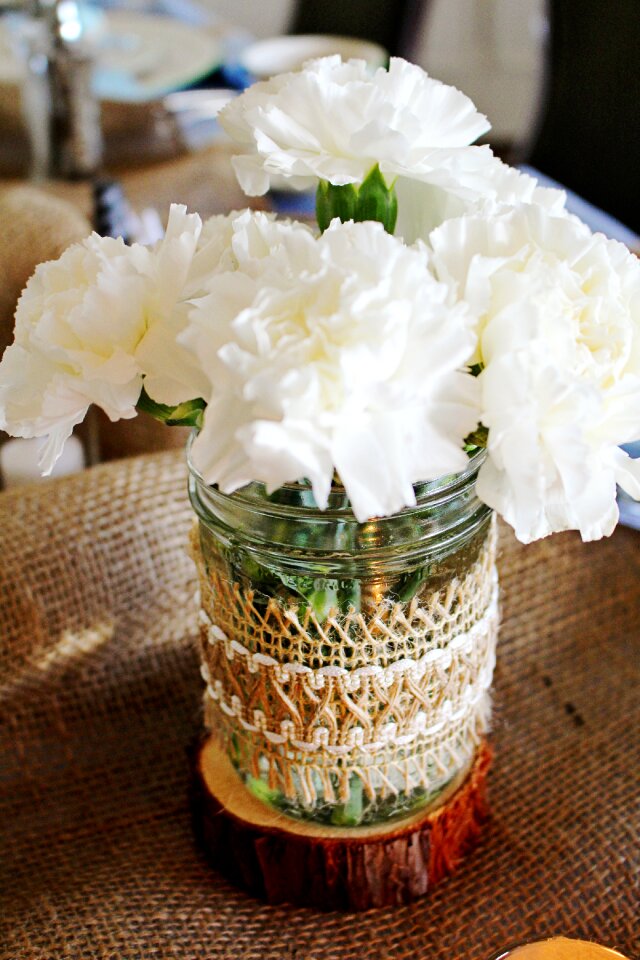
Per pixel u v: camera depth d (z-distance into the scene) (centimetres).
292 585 36
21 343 34
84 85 77
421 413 31
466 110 34
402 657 37
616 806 44
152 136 83
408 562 36
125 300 32
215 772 43
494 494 32
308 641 37
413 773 40
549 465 31
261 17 176
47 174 79
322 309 30
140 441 60
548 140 86
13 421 34
